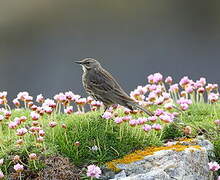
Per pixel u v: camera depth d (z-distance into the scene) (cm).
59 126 1345
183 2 3014
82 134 1300
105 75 1508
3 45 2811
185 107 1410
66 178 1188
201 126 1435
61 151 1251
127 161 1218
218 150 1320
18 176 1191
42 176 1186
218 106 1623
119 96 1440
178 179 1153
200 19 2934
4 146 1287
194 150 1219
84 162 1235
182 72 2586
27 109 1623
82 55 2705
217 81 2550
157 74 1573
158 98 1451
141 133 1341
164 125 1413
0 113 1556
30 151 1247
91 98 1511
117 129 1340
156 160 1203
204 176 1209
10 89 2545
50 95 2492
